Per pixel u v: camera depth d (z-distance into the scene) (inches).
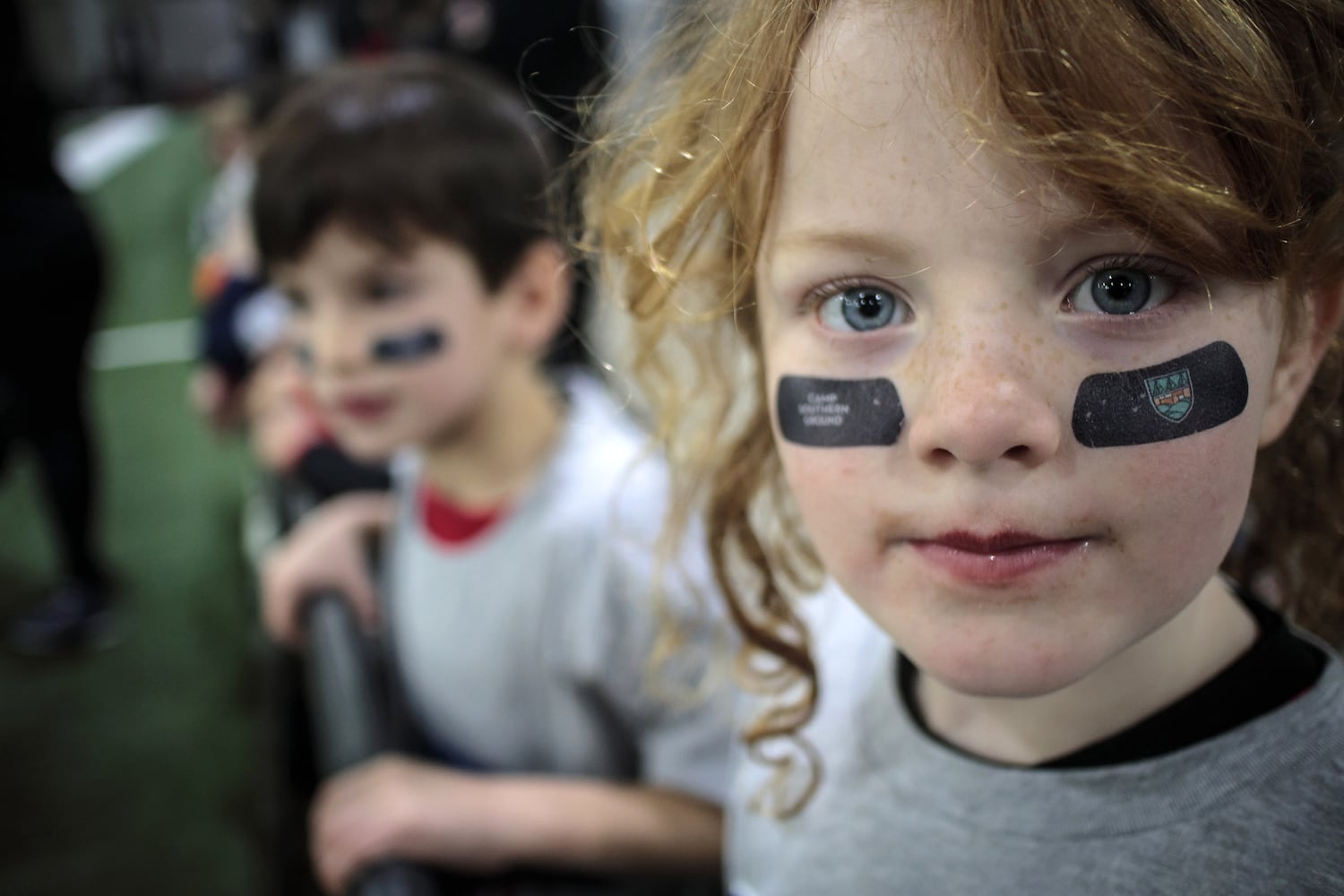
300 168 38.3
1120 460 15.2
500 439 40.1
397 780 36.9
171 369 164.6
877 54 15.2
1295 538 21.5
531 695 39.3
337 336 39.3
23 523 114.3
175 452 133.7
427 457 41.5
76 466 90.3
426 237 38.2
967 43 14.7
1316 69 15.8
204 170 308.0
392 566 46.4
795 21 16.2
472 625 39.8
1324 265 16.5
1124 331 15.1
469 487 40.9
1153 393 15.2
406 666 43.9
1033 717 19.2
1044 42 14.4
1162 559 15.6
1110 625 15.7
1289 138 15.1
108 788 74.2
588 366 56.6
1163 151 14.5
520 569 38.3
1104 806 18.0
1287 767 17.3
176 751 77.9
